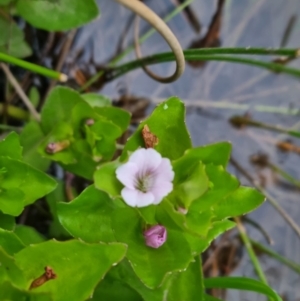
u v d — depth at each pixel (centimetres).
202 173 12
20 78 19
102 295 15
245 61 17
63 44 19
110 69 19
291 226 20
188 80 20
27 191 14
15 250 13
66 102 16
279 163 21
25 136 16
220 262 20
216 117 21
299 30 21
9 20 17
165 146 14
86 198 14
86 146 15
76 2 16
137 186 12
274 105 21
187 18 20
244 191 14
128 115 16
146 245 13
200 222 13
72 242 12
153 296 14
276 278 20
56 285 13
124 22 20
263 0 21
